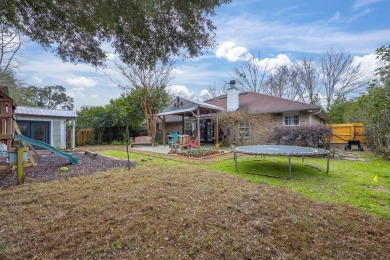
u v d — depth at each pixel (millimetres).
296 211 2910
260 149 6391
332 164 7055
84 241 2131
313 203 3293
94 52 4016
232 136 14656
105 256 1916
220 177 4785
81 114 17812
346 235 2326
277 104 13633
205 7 3064
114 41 3762
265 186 4188
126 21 3182
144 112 17781
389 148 7809
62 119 12586
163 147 13734
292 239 2215
